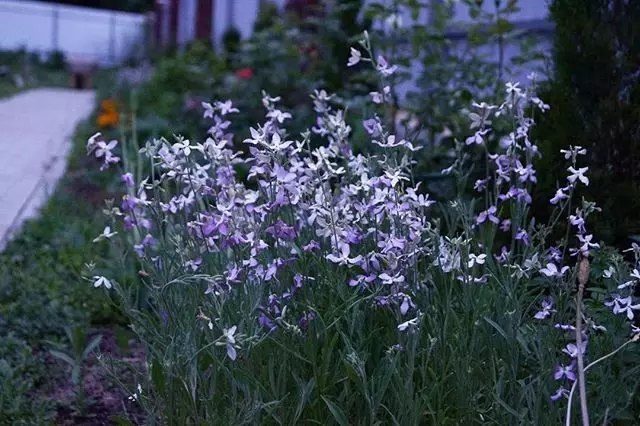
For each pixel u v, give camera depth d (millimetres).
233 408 2777
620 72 3949
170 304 3057
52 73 26719
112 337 4500
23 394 3719
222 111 3490
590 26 3969
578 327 2510
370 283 2975
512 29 6492
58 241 5844
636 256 2990
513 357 2811
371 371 2945
